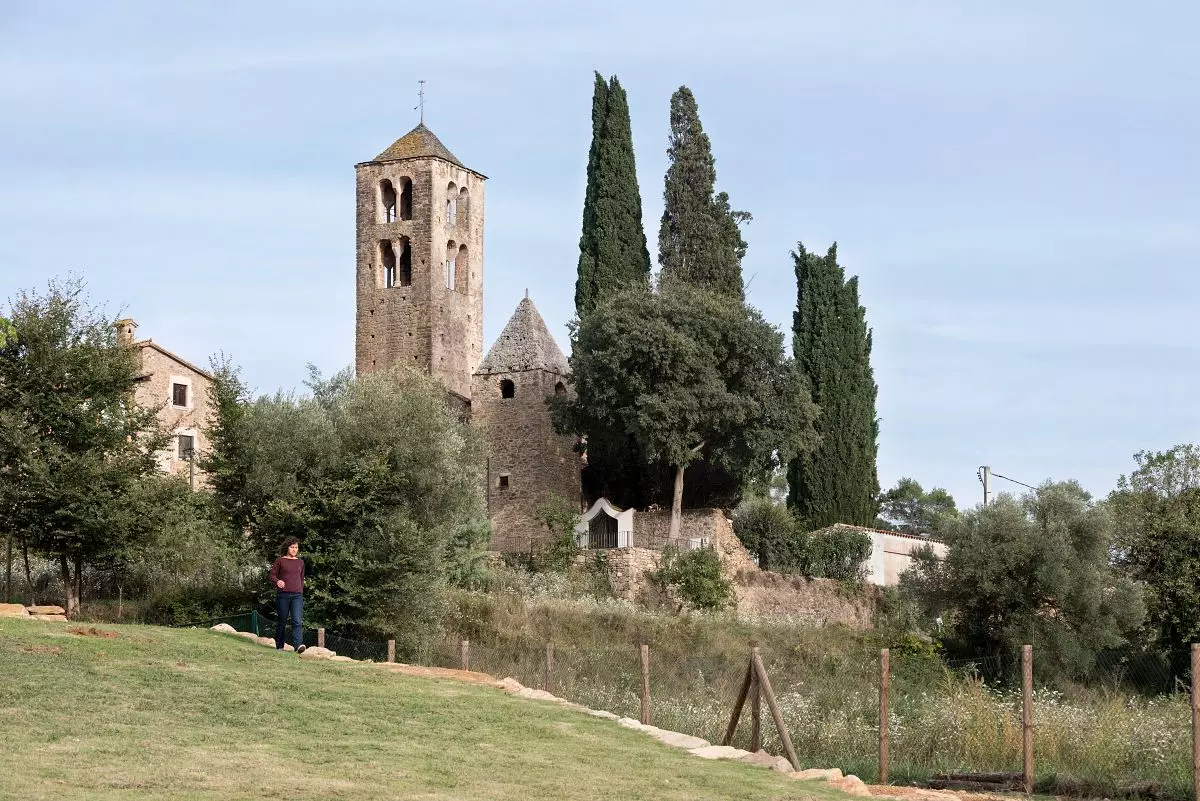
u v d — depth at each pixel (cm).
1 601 4603
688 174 7581
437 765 1878
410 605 4306
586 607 5434
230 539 4569
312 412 4512
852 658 5097
